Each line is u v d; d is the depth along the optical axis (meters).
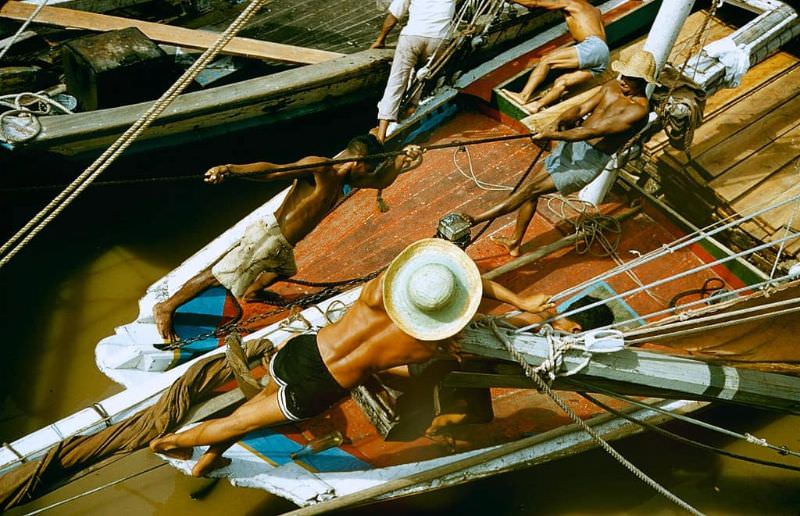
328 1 9.74
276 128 7.68
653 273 6.44
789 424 6.59
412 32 6.83
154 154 7.12
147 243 7.64
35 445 4.91
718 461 6.35
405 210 6.93
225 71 8.41
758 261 6.20
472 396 4.99
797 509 6.06
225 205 8.12
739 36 7.32
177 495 5.74
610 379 4.32
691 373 4.49
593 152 5.70
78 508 5.66
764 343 5.26
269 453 5.16
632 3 8.80
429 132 7.67
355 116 8.54
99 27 7.93
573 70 7.67
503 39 8.43
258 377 5.48
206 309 6.11
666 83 6.04
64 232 7.59
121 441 4.84
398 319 3.73
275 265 5.50
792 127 7.35
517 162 7.35
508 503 6.03
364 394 4.92
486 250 6.57
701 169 6.70
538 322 4.56
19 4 8.05
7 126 5.90
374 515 5.85
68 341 6.78
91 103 7.21
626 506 6.05
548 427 5.58
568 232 6.75
